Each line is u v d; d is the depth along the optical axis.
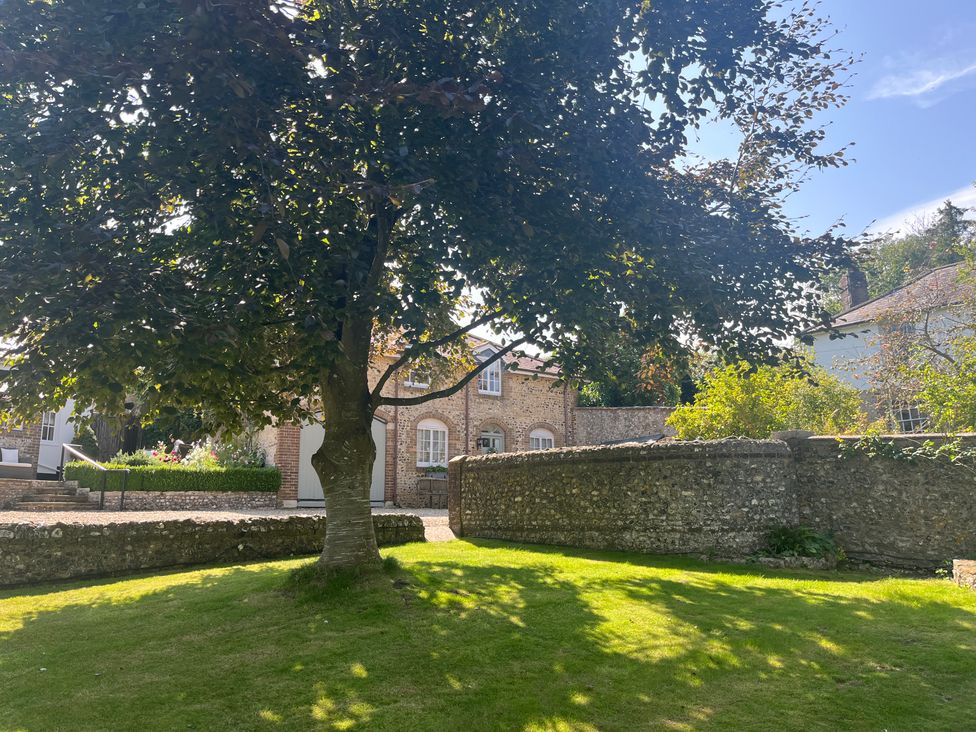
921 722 4.34
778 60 7.54
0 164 5.68
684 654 5.66
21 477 18.44
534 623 6.61
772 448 11.18
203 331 4.94
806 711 4.52
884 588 8.08
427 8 6.61
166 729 4.41
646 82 7.02
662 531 11.37
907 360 16.89
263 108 5.72
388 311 6.55
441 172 6.36
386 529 13.11
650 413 27.88
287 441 20.44
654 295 7.39
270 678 5.29
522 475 13.82
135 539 10.23
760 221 7.60
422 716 4.53
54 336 4.93
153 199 6.15
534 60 6.85
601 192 6.75
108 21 4.96
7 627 6.96
